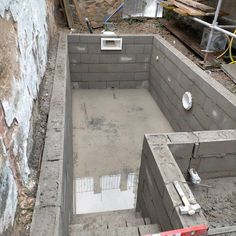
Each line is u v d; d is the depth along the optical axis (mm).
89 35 3965
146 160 1858
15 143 1171
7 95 1105
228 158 2008
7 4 1248
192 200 1338
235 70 2777
